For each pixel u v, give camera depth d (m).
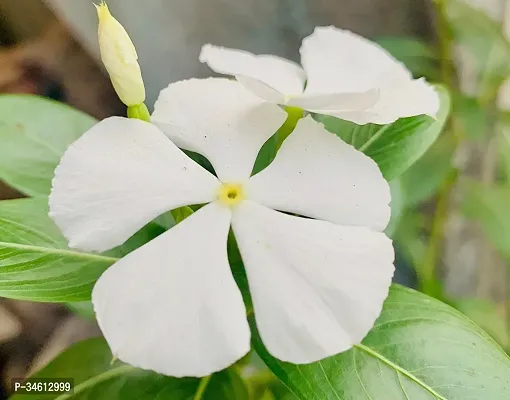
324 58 0.19
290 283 0.17
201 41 0.32
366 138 0.20
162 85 0.32
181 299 0.16
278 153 0.18
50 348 0.31
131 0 0.29
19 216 0.19
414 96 0.18
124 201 0.17
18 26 0.33
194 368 0.16
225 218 0.17
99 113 0.35
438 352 0.18
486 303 0.33
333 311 0.16
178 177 0.17
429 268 0.31
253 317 0.18
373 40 0.31
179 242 0.17
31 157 0.20
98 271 0.18
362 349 0.18
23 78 0.34
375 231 0.17
